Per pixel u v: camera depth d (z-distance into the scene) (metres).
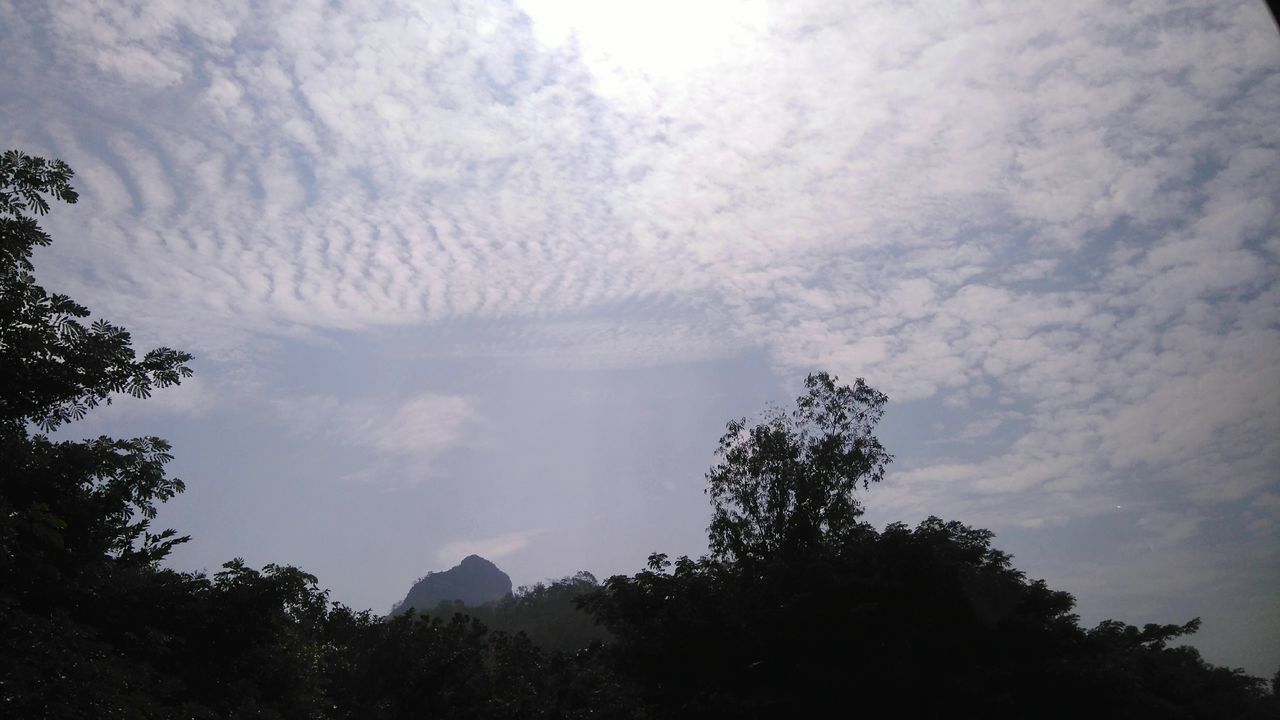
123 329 15.88
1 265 14.52
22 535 14.38
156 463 16.75
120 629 15.42
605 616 31.55
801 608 26.25
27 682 11.02
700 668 28.48
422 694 33.34
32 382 15.15
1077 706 23.44
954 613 25.59
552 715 33.12
